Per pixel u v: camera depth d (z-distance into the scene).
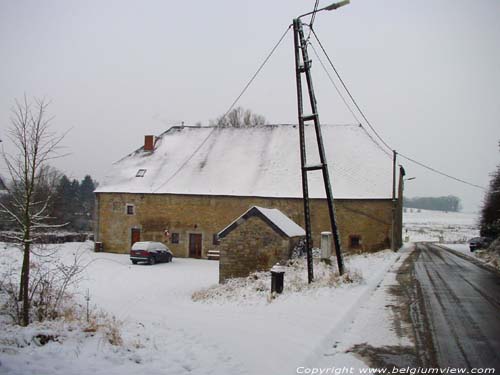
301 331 8.77
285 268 18.06
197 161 39.50
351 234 33.50
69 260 29.17
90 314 10.39
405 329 9.14
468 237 71.75
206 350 7.45
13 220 9.84
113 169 40.53
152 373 6.14
